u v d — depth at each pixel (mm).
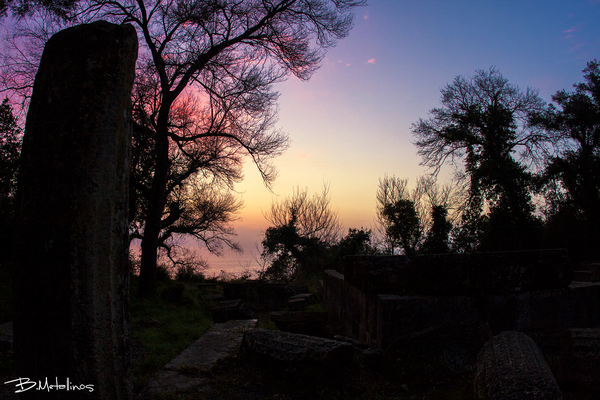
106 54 2008
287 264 18797
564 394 2906
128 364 2066
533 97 24375
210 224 20125
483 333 3727
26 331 1941
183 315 8641
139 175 12266
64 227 1884
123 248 2074
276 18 12898
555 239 20766
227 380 3381
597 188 21812
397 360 3576
